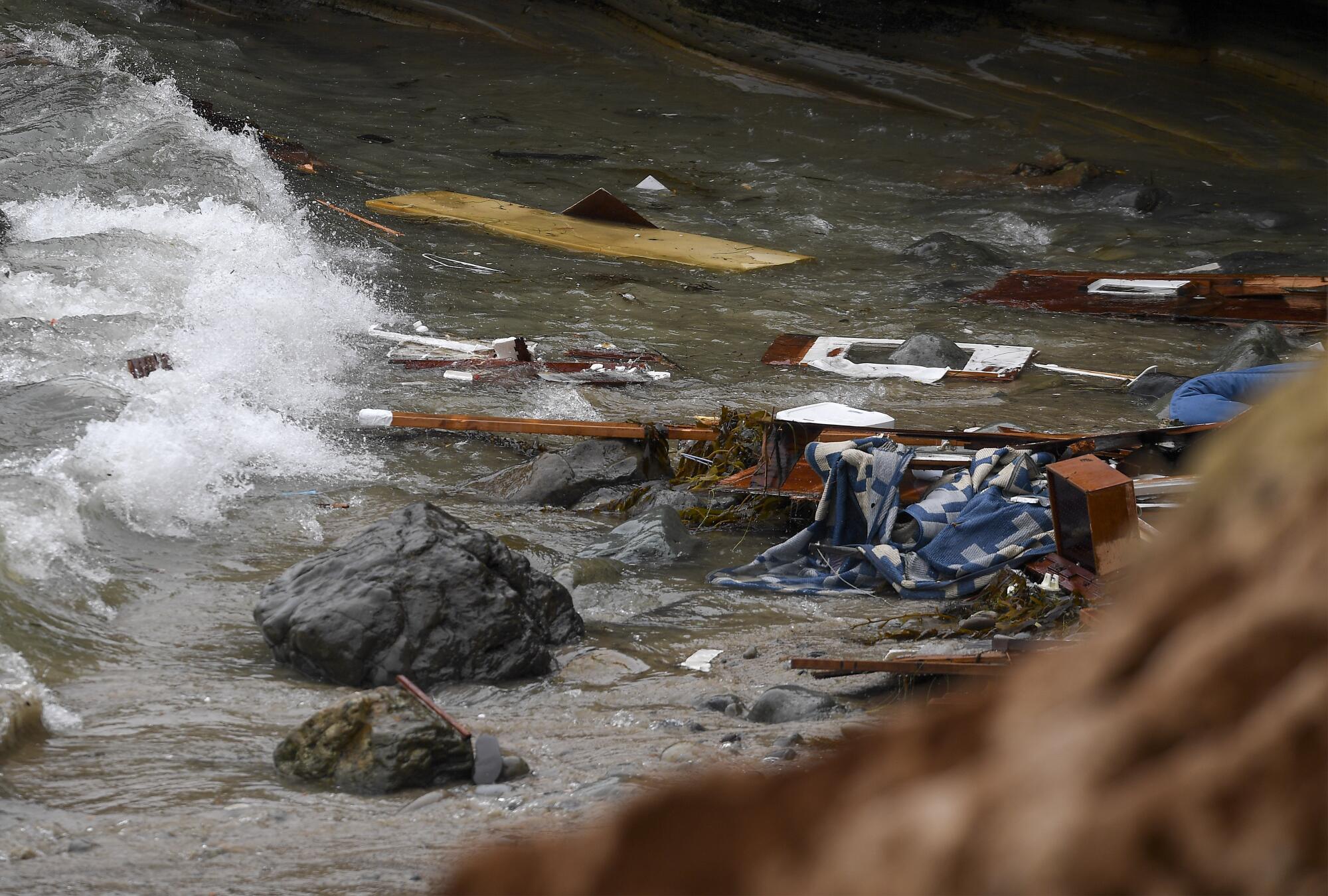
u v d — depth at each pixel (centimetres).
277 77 9194
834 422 3266
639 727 1778
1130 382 4316
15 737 1681
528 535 2822
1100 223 6788
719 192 7275
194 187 5575
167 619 2239
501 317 4884
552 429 3325
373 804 1502
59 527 2434
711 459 3222
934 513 2578
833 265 5978
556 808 1415
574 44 10212
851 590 2541
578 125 8575
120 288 4331
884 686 1909
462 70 9744
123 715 1834
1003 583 2308
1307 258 6066
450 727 1597
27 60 7206
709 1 10038
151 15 10212
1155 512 2419
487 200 6719
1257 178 7619
